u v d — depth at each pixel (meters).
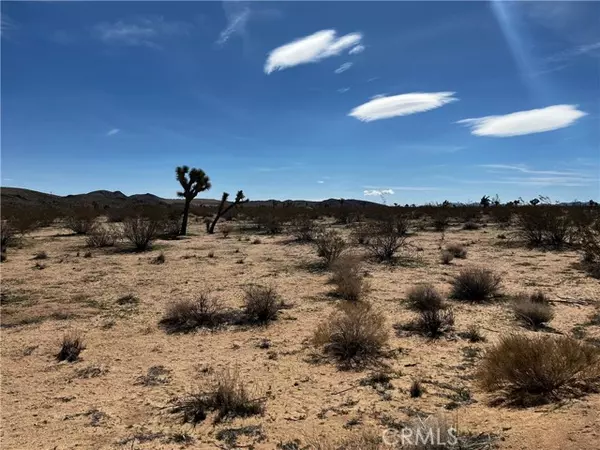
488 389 5.06
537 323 7.95
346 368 6.17
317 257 16.41
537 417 4.13
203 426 4.67
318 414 4.81
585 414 4.02
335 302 9.95
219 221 37.28
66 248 19.50
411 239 21.12
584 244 14.04
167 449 4.24
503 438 3.76
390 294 10.59
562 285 10.97
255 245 20.36
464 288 10.18
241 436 4.42
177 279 12.73
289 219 31.69
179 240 22.48
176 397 5.41
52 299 10.51
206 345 7.38
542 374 4.75
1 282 12.36
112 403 5.33
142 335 7.97
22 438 4.57
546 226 17.97
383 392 5.30
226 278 12.84
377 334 6.99
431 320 7.64
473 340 7.12
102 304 10.09
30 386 5.90
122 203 64.94
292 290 11.23
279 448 4.15
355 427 4.45
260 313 8.68
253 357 6.74
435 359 6.36
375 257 15.98
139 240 19.25
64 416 5.03
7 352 7.18
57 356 6.94
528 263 14.16
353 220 33.19
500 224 26.50
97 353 7.09
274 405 5.09
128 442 4.40
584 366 4.91
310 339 7.46
